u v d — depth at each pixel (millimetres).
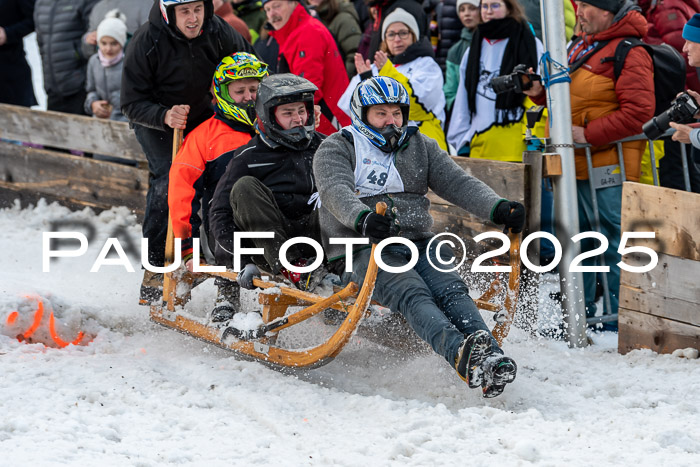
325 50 14656
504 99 13789
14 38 20797
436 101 14414
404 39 14391
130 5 18344
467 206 9445
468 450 7727
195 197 11141
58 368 9953
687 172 12469
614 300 12156
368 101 9305
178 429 8305
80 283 13984
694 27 11016
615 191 11922
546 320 11883
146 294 12125
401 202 9555
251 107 11273
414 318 8852
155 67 12180
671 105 11516
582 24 11820
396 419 8383
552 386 9531
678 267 10180
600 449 7719
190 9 11773
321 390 9297
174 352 10867
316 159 9438
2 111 19891
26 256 15859
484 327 8875
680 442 7852
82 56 19594
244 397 9000
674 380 9547
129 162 18375
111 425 8250
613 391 9461
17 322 11320
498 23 13789
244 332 9914
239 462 7531
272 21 14773
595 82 11648
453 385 9422
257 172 10344
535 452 7590
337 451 7719
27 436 7816
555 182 11445
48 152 19062
